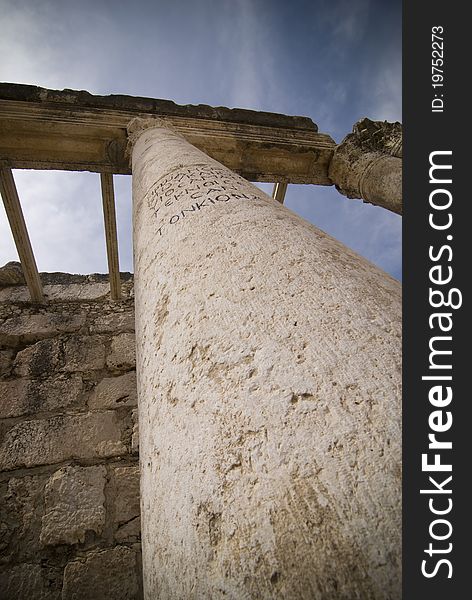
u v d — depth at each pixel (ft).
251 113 16.55
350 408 2.36
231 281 3.62
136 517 10.97
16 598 9.14
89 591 9.38
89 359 15.81
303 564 1.91
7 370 15.05
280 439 2.33
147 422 3.36
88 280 20.13
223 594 2.03
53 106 13.92
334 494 2.05
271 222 4.51
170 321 3.70
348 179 16.34
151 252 5.13
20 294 18.34
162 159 8.21
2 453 12.10
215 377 2.86
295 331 2.92
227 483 2.33
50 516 10.70
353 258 4.15
